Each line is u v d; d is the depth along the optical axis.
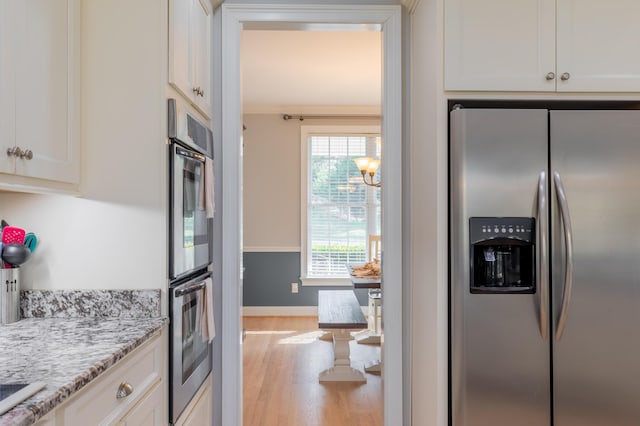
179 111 1.70
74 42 1.57
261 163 5.74
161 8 1.65
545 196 1.76
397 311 2.26
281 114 5.76
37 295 1.64
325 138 5.80
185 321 1.77
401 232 2.26
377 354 4.25
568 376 1.78
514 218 1.79
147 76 1.65
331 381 3.58
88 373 1.07
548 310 1.79
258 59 3.98
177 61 1.72
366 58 3.97
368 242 5.81
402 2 2.24
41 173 1.36
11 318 1.56
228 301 2.25
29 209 1.65
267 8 2.26
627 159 1.80
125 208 1.65
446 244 1.83
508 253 1.87
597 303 1.78
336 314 3.66
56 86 1.45
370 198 5.81
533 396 1.78
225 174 2.26
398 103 2.27
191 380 1.84
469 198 1.79
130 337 1.37
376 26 2.31
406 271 2.27
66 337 1.37
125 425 1.30
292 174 5.75
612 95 1.88
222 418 2.24
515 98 1.87
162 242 1.65
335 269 5.80
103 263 1.65
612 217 1.79
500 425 1.79
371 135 5.79
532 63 1.85
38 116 1.35
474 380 1.78
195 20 1.96
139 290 1.64
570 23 1.86
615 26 1.87
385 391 2.27
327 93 5.11
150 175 1.65
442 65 1.84
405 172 2.29
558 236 1.78
